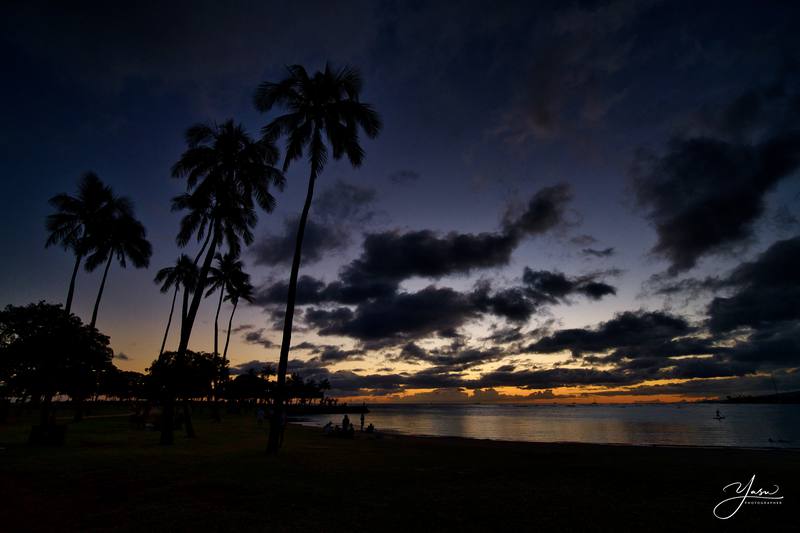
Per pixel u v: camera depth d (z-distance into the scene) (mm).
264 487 10508
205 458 15406
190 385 26609
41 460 14203
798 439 39500
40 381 19250
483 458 17203
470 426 67438
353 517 8000
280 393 17734
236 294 57625
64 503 8898
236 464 14062
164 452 16891
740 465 15539
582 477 12391
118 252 38094
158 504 8828
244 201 25297
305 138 19938
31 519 7789
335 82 20156
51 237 34781
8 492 9750
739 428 59062
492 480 11836
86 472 12148
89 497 9398
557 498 9609
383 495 9820
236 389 88312
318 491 10156
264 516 8016
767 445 33719
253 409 91500
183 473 12203
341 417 110500
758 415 120188
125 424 34281
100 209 36594
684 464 15680
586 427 64250
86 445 19062
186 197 25562
